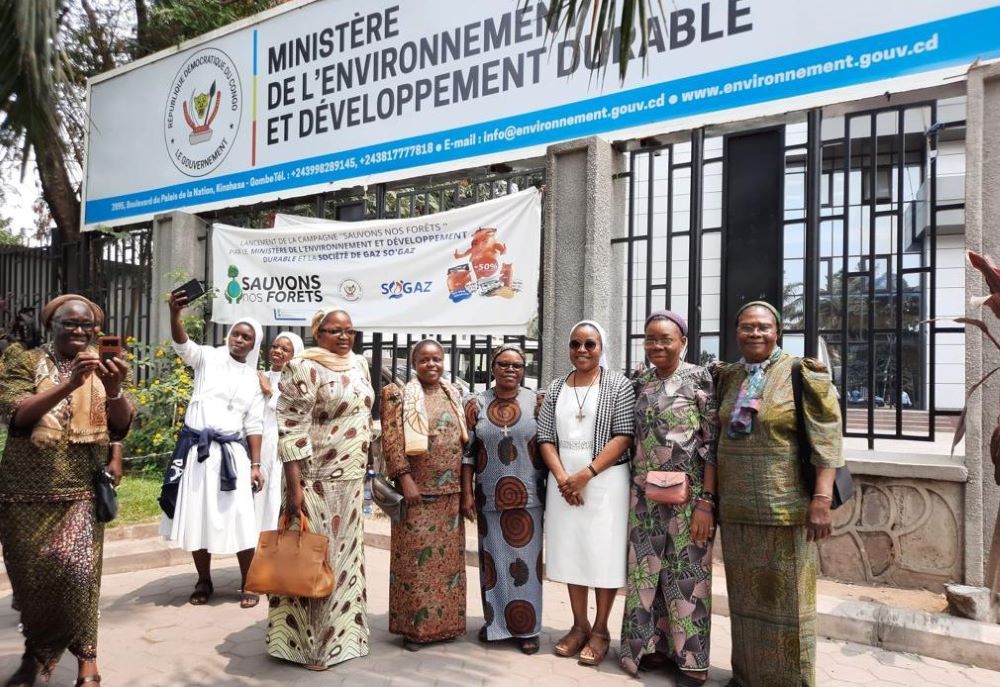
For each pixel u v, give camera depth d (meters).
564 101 4.96
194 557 3.94
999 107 3.53
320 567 3.02
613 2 2.62
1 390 2.55
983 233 3.54
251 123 6.80
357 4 6.06
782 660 2.78
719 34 4.37
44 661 2.68
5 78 4.74
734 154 4.44
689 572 2.99
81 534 2.63
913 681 2.98
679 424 3.01
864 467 3.81
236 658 3.21
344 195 6.53
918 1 3.77
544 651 3.33
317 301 6.07
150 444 6.46
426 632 3.28
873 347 4.04
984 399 3.55
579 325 3.24
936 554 3.68
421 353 3.33
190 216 7.15
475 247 5.24
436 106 5.60
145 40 9.73
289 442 3.09
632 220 4.74
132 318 7.64
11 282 9.02
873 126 4.08
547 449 3.24
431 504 3.29
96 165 8.19
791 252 9.77
